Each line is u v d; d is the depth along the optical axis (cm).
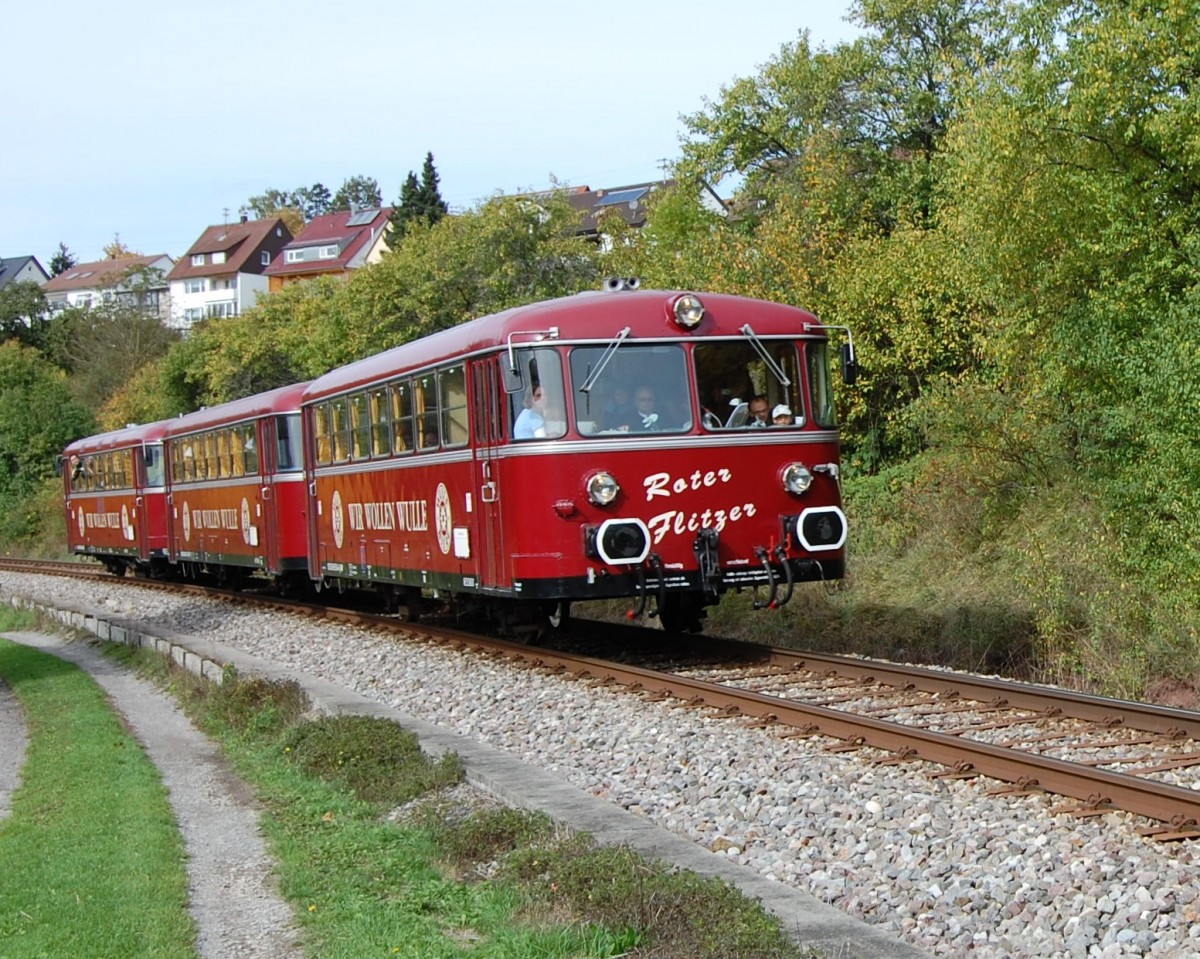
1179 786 797
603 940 615
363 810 949
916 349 2128
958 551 1855
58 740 1365
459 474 1486
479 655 1584
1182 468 1349
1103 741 983
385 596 2017
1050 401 1786
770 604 1384
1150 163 1497
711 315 1381
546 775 937
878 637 1688
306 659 1720
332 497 1988
